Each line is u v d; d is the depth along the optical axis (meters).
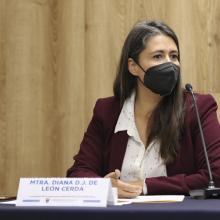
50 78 8.44
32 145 8.43
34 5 8.51
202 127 5.64
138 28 5.88
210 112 5.75
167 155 5.61
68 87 8.40
